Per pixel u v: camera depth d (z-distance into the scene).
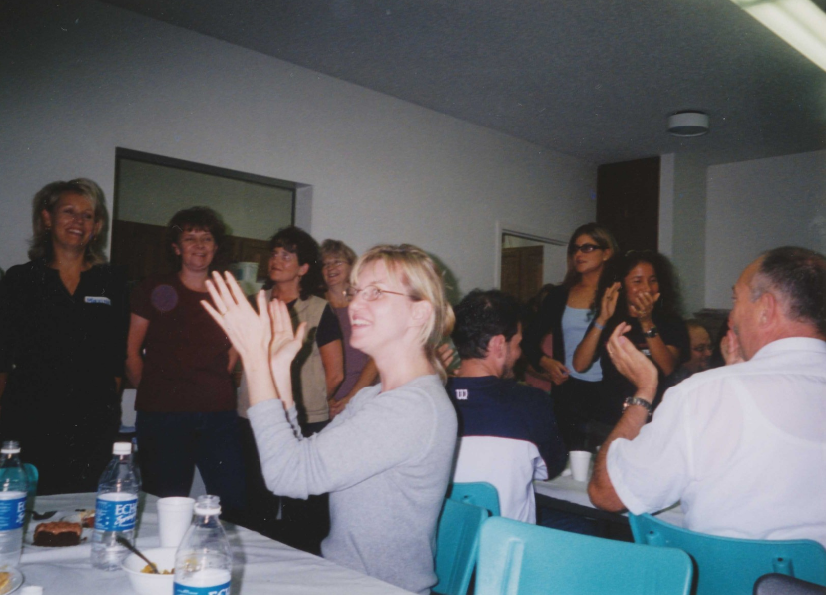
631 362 1.52
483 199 4.71
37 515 1.20
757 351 1.28
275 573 0.97
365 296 1.18
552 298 3.31
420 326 1.18
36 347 2.25
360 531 1.10
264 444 1.06
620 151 5.19
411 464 1.09
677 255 5.15
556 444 1.67
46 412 2.24
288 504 2.74
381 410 1.10
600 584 1.01
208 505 0.87
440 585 1.27
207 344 2.50
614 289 2.80
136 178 3.28
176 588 0.80
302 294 2.90
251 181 3.67
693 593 1.17
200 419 2.46
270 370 1.12
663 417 1.25
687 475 1.23
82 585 0.91
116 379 2.56
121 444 1.15
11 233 2.76
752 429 1.18
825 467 1.16
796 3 2.92
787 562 1.08
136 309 2.50
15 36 2.77
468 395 1.59
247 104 3.49
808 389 1.19
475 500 1.43
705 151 5.10
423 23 3.19
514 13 3.08
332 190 3.85
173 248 2.59
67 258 2.39
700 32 3.21
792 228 5.06
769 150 5.02
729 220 5.38
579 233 3.23
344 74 3.82
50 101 2.86
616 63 3.59
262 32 3.30
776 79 3.72
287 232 2.87
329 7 3.04
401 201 4.20
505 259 6.00
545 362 3.01
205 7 3.04
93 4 2.97
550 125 4.64
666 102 4.14
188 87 3.27
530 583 1.05
